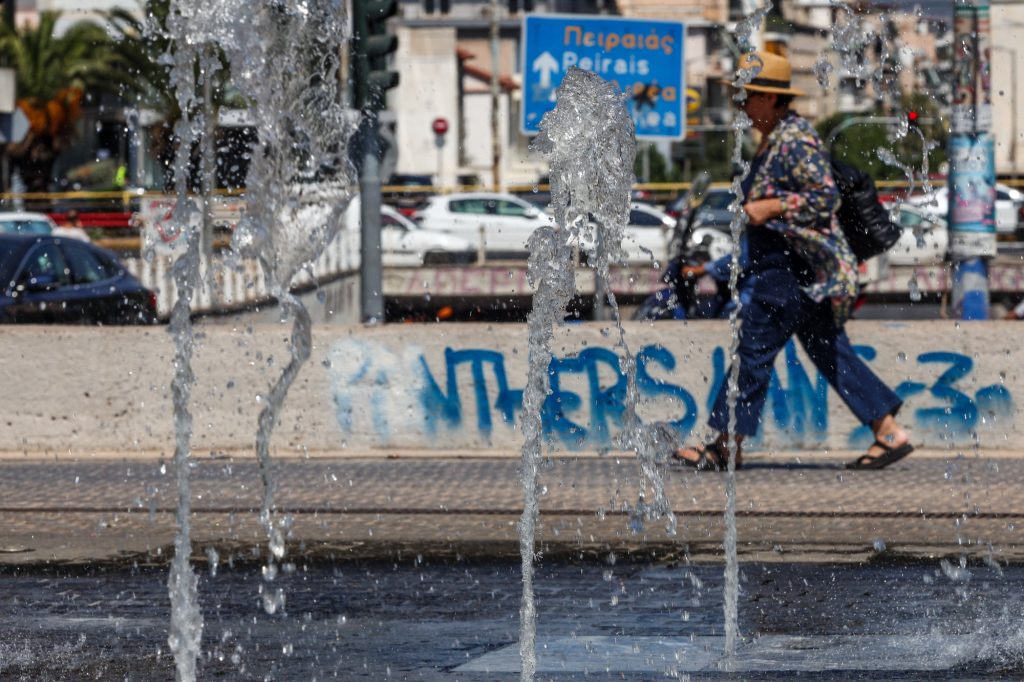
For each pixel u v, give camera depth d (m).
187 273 9.19
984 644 7.96
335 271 30.55
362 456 15.43
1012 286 47.56
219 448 15.63
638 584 9.59
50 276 26.66
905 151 58.09
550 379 15.43
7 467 14.82
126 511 12.36
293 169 9.90
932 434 15.26
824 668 7.49
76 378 15.73
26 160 91.69
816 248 13.66
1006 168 64.62
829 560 10.27
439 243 55.91
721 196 48.00
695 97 103.62
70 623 8.63
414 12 136.75
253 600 9.25
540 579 9.78
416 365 15.61
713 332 15.24
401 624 8.59
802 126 13.66
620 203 9.66
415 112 122.69
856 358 14.07
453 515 12.08
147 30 9.45
